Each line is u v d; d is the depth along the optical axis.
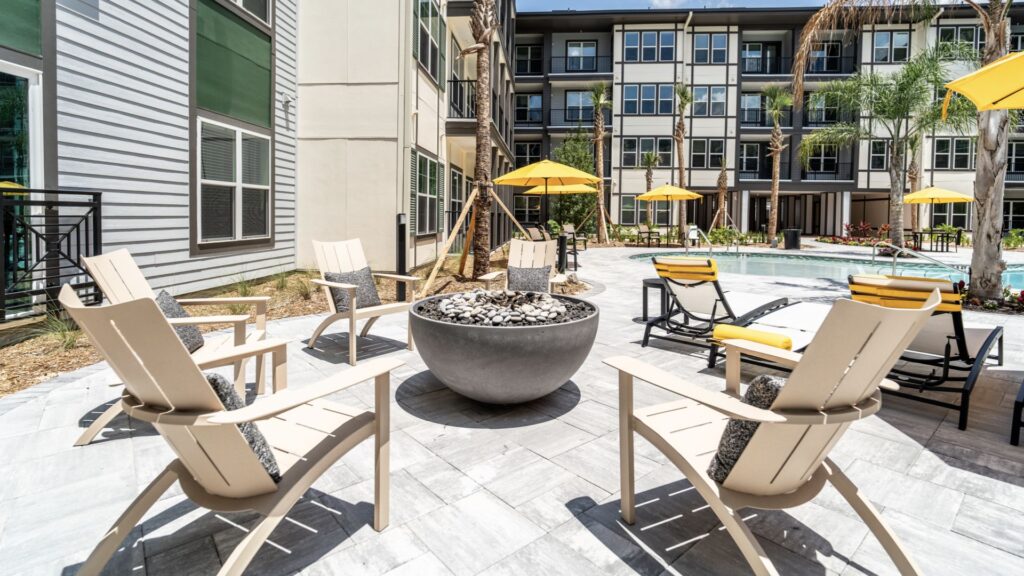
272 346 2.90
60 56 5.59
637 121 27.75
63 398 3.69
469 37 14.95
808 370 1.66
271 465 1.81
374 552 2.08
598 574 1.95
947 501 2.47
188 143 7.42
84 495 2.47
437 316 3.69
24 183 5.33
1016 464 2.83
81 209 5.93
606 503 2.43
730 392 2.60
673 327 5.56
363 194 10.01
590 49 28.78
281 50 9.49
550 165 9.46
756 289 9.73
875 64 26.48
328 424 2.20
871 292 3.96
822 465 2.02
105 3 6.11
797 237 21.25
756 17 26.41
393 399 3.79
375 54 9.85
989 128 7.80
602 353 5.10
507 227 23.08
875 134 26.55
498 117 19.03
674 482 2.63
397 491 2.54
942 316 3.66
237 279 8.50
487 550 2.09
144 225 6.75
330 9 9.89
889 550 1.88
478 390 3.41
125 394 1.83
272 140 9.30
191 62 7.45
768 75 27.09
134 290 3.45
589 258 16.25
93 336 1.61
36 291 5.13
